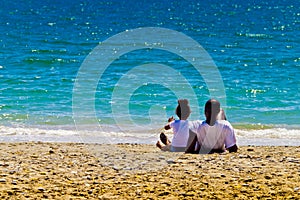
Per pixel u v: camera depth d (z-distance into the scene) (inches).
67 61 2940.5
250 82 2337.6
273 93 2090.3
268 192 702.5
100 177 787.4
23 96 1963.6
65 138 1360.7
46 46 3582.7
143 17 5846.5
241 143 1327.5
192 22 5383.9
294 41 3897.6
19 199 668.7
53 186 731.4
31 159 928.3
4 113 1668.3
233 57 3142.2
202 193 701.9
